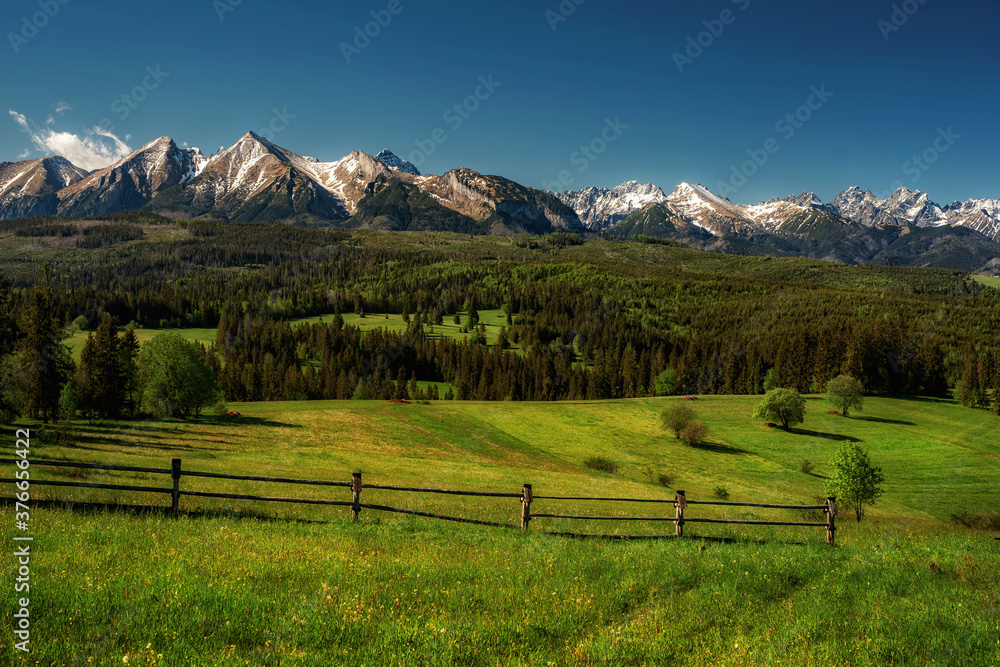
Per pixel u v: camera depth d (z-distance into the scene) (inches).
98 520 504.7
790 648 293.1
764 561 463.8
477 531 584.1
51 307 2496.3
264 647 257.6
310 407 3518.7
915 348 5438.0
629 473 2714.1
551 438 3380.9
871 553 523.5
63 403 2667.3
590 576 409.4
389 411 3506.4
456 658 259.8
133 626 265.4
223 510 636.1
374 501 988.6
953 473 3004.4
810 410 4554.6
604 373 6225.4
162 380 2792.8
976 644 299.9
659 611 339.9
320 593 323.0
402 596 334.0
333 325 7701.8
